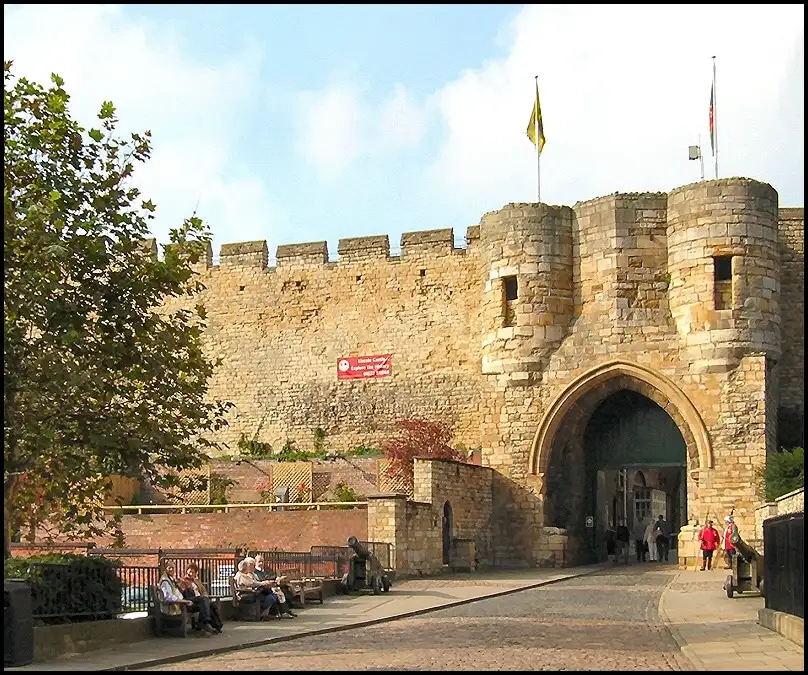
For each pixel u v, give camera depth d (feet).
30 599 51.08
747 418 116.98
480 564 121.60
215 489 144.66
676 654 50.72
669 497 185.47
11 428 59.82
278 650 55.88
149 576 64.85
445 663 48.29
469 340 150.71
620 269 125.59
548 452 126.72
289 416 158.71
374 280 157.17
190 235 67.21
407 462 140.67
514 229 129.59
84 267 63.05
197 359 66.59
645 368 122.31
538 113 137.18
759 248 120.06
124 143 64.59
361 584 87.35
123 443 61.82
